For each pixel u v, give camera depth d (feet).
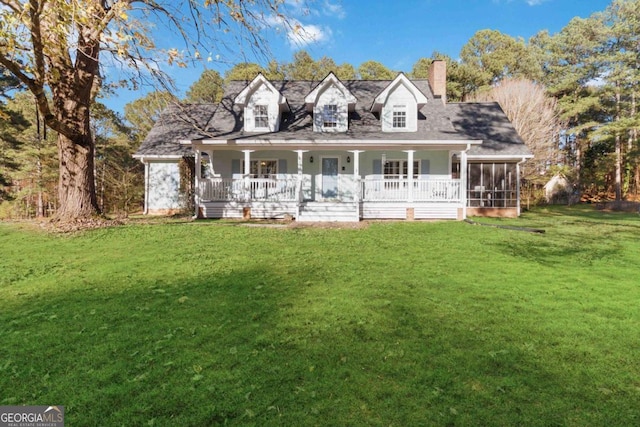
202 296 16.65
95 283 18.58
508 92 97.30
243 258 24.56
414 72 130.72
